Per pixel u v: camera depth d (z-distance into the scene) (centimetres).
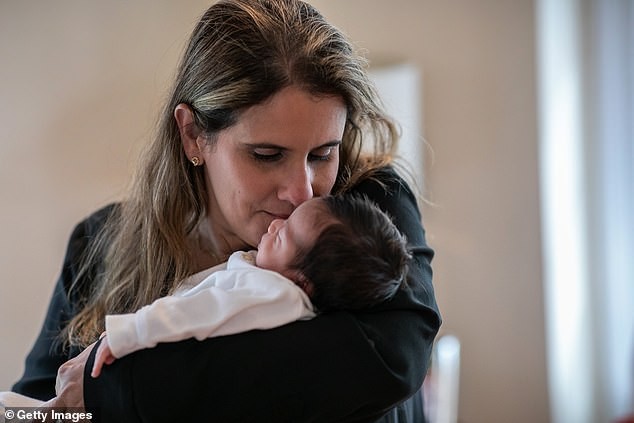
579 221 284
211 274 122
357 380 99
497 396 287
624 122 277
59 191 302
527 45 272
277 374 99
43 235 303
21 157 303
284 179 116
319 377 99
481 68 279
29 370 141
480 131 280
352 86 116
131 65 296
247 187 117
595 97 279
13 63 301
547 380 280
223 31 117
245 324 103
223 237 135
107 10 296
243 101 111
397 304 109
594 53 278
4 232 306
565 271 288
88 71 298
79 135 300
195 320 102
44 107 300
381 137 140
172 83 131
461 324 289
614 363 286
